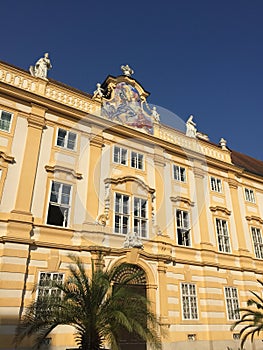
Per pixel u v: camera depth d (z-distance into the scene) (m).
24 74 15.40
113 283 12.63
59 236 13.09
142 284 14.57
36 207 13.09
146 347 13.90
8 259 11.38
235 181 21.56
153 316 9.59
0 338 10.32
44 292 11.85
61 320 9.09
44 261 12.34
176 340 14.23
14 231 11.98
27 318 9.52
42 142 14.51
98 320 9.10
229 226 19.58
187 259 16.53
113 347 8.69
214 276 17.02
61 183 14.20
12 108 14.24
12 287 11.11
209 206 19.23
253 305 17.84
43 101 15.10
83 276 9.73
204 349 14.88
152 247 15.52
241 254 18.92
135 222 15.51
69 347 11.51
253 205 22.02
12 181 12.96
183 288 15.77
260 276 19.44
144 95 19.73
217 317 16.00
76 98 16.70
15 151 13.57
